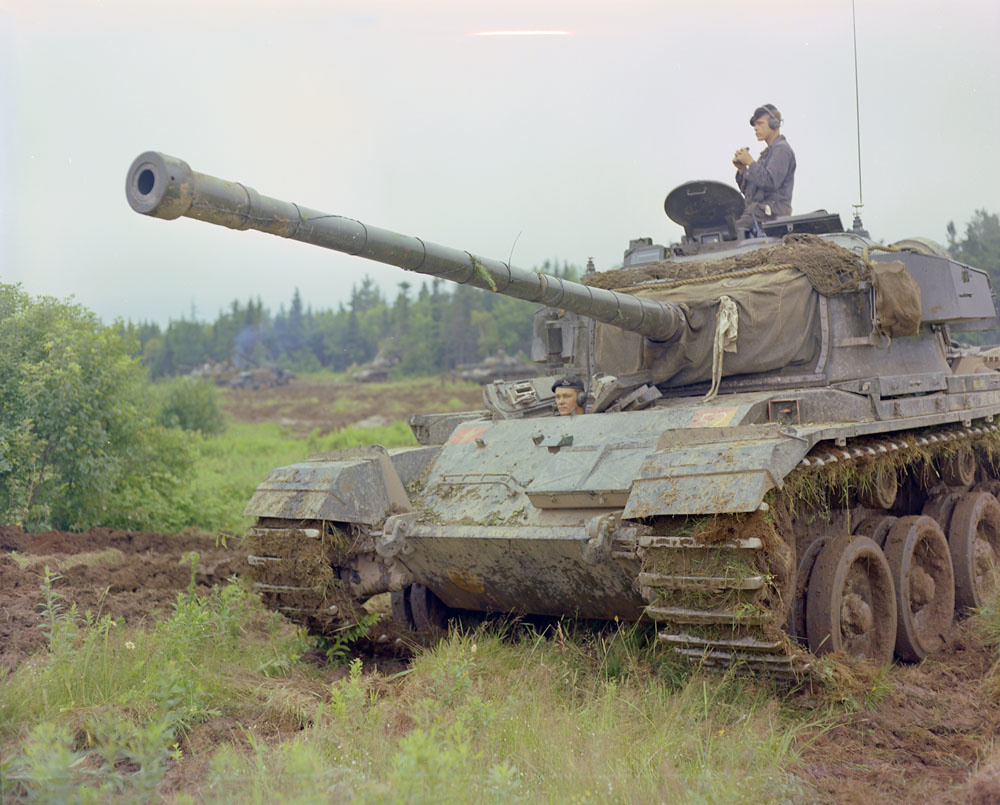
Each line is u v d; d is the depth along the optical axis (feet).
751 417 20.66
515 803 12.09
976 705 18.79
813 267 24.50
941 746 16.44
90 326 38.63
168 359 260.01
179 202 14.03
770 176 34.37
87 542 34.91
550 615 22.68
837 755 15.76
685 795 13.05
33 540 33.12
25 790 12.64
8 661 18.70
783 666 17.10
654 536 17.12
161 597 26.61
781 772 14.35
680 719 16.26
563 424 22.75
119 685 17.12
